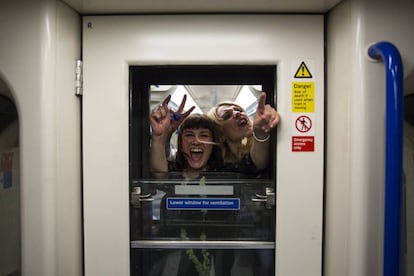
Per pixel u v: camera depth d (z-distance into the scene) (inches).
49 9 37.5
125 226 42.3
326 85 42.7
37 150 37.6
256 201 43.7
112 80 42.2
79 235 43.1
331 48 41.3
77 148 42.6
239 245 43.2
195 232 43.9
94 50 42.4
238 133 45.0
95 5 39.9
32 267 38.0
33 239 38.0
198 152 45.3
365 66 36.6
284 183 41.8
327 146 42.5
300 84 41.8
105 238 42.3
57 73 38.4
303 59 41.8
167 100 45.0
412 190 44.9
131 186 43.7
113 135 42.1
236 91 44.8
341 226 39.2
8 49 37.8
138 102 45.3
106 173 42.3
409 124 45.0
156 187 43.9
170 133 45.3
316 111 41.9
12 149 45.1
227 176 44.8
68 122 40.6
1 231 45.9
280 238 42.0
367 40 36.7
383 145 36.7
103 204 42.3
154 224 44.0
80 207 43.4
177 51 42.1
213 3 39.0
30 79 37.6
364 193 36.7
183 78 45.0
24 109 37.7
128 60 42.2
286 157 41.8
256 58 41.9
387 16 36.9
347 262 37.9
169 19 42.2
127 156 42.4
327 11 41.9
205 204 43.9
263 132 42.9
